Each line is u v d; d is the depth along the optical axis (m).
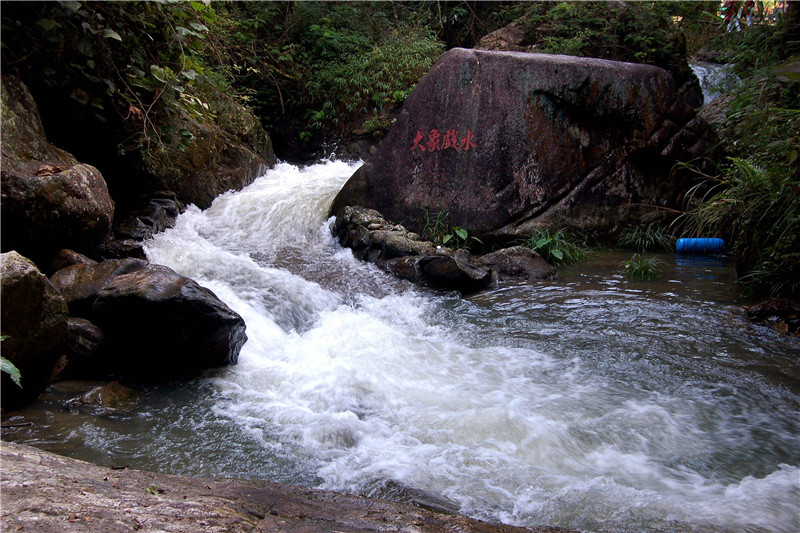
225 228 7.05
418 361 4.23
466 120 7.00
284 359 4.39
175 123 6.97
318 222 7.31
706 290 5.64
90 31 5.14
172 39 5.75
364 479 2.78
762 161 5.92
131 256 5.54
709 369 4.05
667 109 7.30
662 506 2.60
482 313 5.23
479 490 2.71
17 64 5.11
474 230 7.04
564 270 6.48
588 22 11.42
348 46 11.34
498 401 3.64
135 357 4.00
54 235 4.65
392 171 7.25
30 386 3.52
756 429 3.32
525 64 6.91
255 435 3.21
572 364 4.17
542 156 7.00
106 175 6.49
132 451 2.98
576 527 2.44
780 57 8.58
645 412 3.49
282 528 1.92
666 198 7.41
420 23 12.42
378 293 5.68
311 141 11.21
